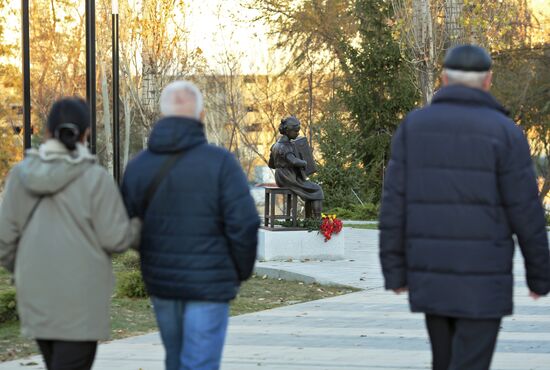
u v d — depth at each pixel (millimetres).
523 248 7527
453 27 50438
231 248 7574
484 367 7516
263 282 21547
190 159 7621
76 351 7559
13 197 7641
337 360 12242
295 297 19453
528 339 13734
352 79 65250
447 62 7789
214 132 99938
